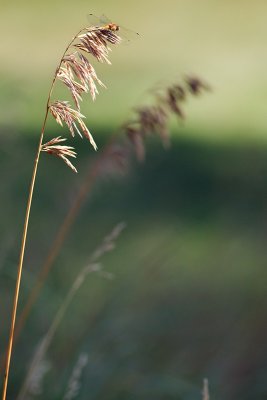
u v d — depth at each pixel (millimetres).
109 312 5328
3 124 6992
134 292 5648
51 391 4352
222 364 5055
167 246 6285
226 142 13656
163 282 6125
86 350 4703
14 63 20875
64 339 4887
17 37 26359
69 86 2326
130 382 4605
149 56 23156
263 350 5141
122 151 4215
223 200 8820
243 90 18016
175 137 13859
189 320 5559
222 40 26672
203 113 15938
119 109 16156
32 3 33250
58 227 6984
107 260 6766
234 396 4781
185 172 10828
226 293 6133
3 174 7383
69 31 27984
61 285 5672
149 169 10609
